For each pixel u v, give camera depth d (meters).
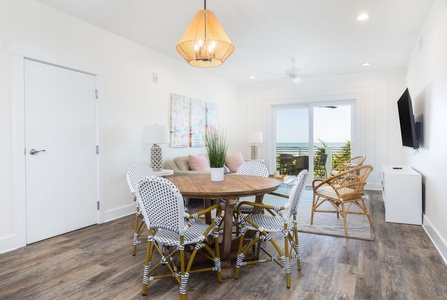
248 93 7.11
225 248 2.25
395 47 4.37
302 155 6.68
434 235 2.85
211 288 2.00
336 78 6.14
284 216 2.06
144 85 4.29
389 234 3.12
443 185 2.59
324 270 2.26
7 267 2.31
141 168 2.73
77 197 3.32
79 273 2.21
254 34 3.85
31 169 2.87
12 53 2.70
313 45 4.29
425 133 3.42
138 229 2.63
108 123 3.71
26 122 2.82
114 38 3.80
